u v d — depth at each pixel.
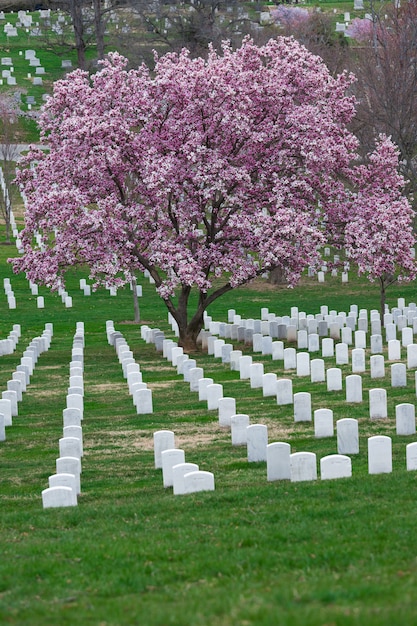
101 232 34.06
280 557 11.35
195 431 22.55
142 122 35.16
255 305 48.19
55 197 33.00
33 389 30.00
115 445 21.50
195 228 35.53
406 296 49.59
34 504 16.59
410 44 51.09
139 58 81.62
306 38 74.88
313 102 36.88
